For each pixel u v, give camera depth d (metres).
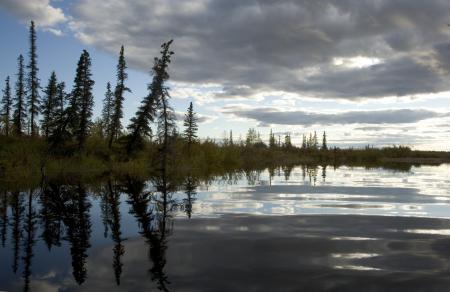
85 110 51.50
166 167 56.19
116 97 55.88
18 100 58.69
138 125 54.50
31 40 58.19
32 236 13.22
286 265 9.55
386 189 29.81
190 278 8.58
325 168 76.31
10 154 43.84
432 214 17.52
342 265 9.58
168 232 13.66
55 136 49.91
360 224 15.07
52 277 8.77
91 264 9.80
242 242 12.01
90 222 15.88
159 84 53.06
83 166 48.16
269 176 46.91
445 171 67.06
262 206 20.25
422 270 9.18
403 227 14.38
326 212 18.14
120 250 11.17
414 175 51.56
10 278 8.70
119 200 23.11
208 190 29.00
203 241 12.19
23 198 23.64
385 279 8.53
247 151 105.31
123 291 7.81
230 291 7.79
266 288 7.95
